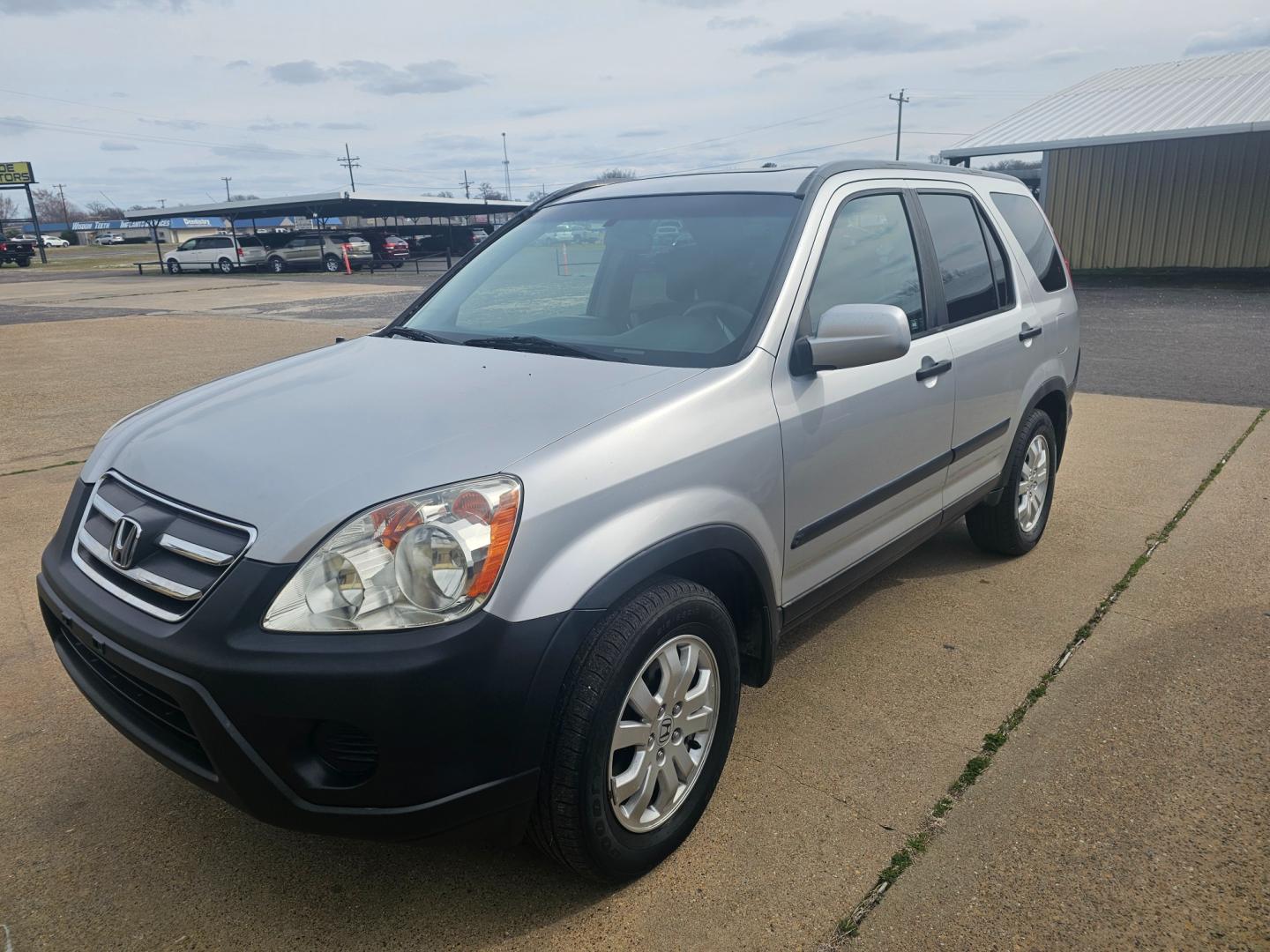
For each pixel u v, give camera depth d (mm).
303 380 2855
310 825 2037
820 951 2162
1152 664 3457
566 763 2111
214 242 37562
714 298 2916
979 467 4000
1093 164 23266
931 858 2459
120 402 9094
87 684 2467
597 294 3271
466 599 2000
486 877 2449
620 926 2262
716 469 2473
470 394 2553
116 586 2262
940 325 3594
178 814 2729
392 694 1924
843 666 3521
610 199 3623
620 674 2152
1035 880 2363
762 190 3258
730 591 2773
